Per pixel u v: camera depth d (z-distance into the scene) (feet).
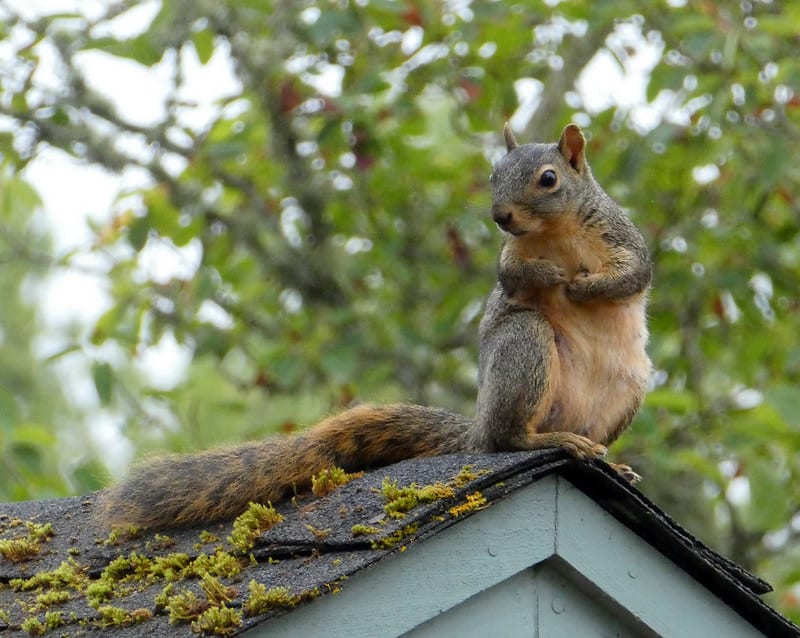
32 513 23.72
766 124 43.96
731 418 41.27
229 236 45.29
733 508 43.29
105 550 21.09
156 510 22.04
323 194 45.14
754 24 42.75
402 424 24.14
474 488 18.02
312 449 23.08
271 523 19.29
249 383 44.50
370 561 17.16
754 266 45.27
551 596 19.34
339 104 40.78
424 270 46.83
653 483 43.68
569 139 26.37
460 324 46.47
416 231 46.60
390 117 42.80
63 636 17.92
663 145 43.19
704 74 43.45
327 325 44.42
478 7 42.70
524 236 25.43
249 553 18.67
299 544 18.17
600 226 25.32
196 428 40.81
